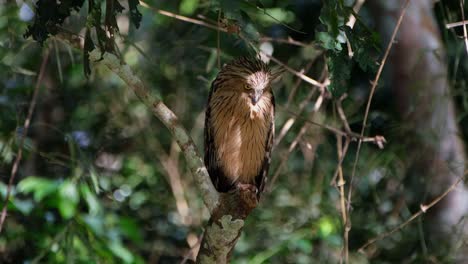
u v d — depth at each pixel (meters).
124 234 13.14
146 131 15.53
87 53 7.98
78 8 8.49
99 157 15.51
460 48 11.17
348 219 10.41
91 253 11.93
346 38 8.77
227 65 10.66
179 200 15.17
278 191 14.61
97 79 15.22
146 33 14.76
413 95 12.25
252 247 14.38
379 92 13.40
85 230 12.02
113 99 15.36
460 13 12.07
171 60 14.66
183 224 15.22
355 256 13.61
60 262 11.83
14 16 11.88
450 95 11.64
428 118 12.16
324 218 14.01
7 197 10.66
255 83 10.33
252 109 10.45
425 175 12.38
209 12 12.36
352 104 13.50
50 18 7.97
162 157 15.45
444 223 12.25
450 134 12.15
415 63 12.30
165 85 14.98
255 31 9.21
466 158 12.24
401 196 13.08
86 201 12.77
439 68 12.16
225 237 8.20
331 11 7.99
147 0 13.73
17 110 12.79
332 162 13.78
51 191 11.82
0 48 11.83
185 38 13.97
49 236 12.23
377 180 13.95
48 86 14.39
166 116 8.38
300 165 14.71
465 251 12.05
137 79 8.37
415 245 12.78
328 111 13.80
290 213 14.62
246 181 10.95
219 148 10.77
